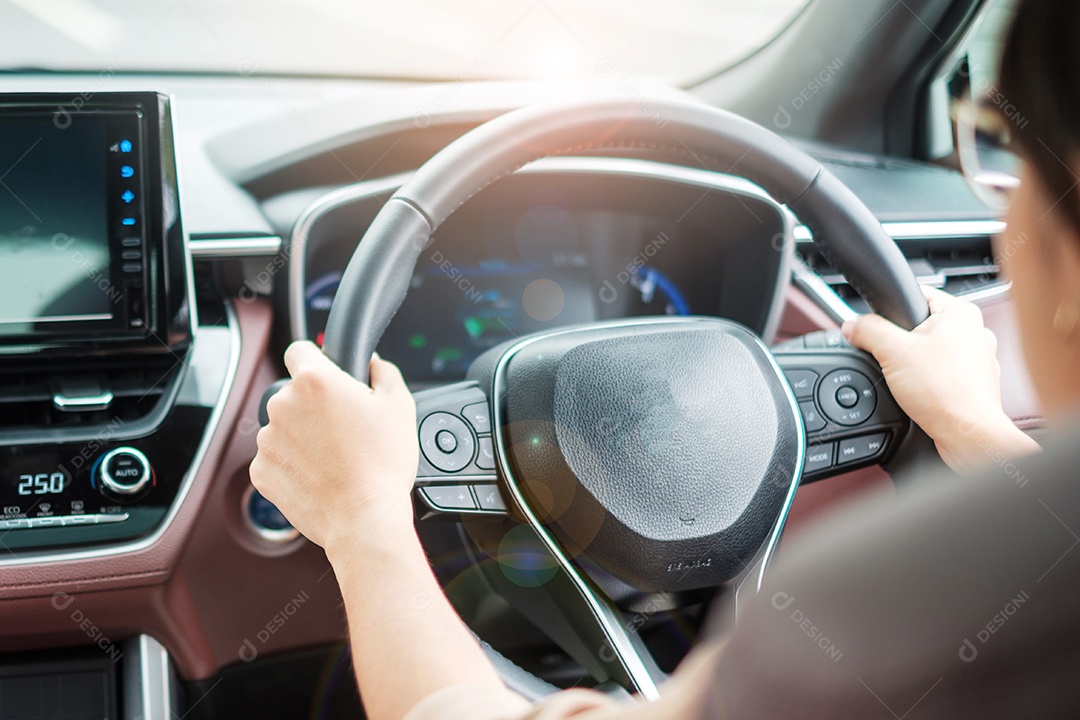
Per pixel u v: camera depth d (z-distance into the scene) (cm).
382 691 52
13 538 103
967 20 169
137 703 112
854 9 174
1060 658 26
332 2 277
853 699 28
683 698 33
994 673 26
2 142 99
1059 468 27
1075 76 31
